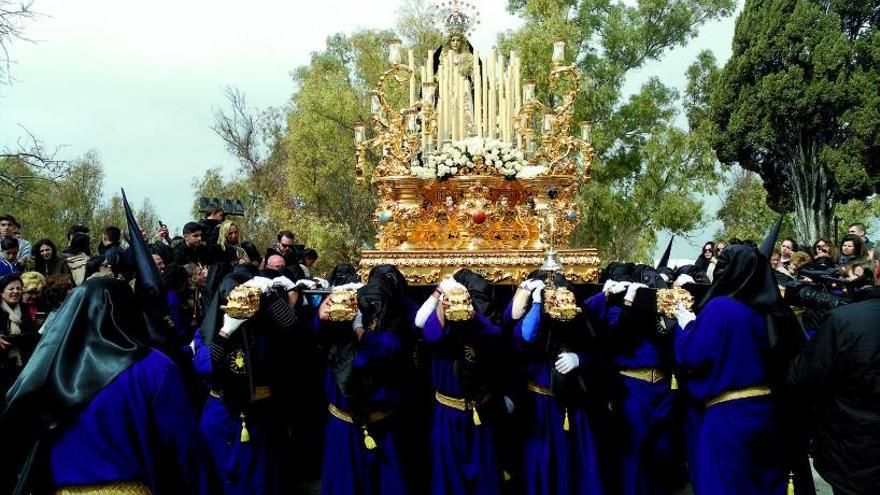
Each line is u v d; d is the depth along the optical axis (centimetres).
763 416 523
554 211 864
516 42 2670
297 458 745
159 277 515
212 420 592
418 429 657
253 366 571
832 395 458
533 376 615
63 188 4334
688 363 541
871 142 2492
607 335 632
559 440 604
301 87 3416
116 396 370
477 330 560
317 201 3212
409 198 870
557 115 909
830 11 2652
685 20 3055
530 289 605
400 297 623
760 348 529
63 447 370
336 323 566
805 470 551
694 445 621
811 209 2727
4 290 686
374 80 3186
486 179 855
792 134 2692
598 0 3036
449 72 988
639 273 743
